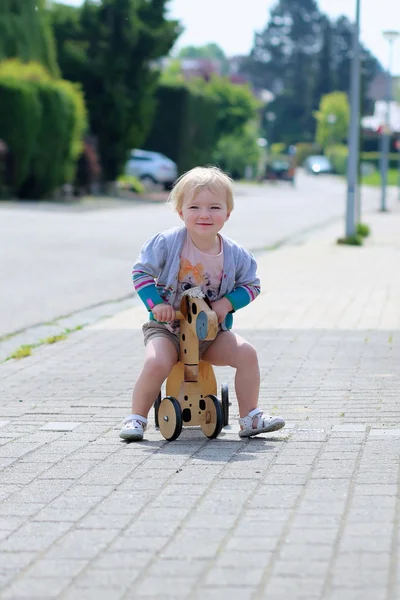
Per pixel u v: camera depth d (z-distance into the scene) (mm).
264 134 168000
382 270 18625
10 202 37250
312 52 177125
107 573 4004
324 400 7695
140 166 55844
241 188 70188
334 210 44281
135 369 9320
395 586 3789
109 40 47219
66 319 12672
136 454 5949
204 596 3742
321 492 5004
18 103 37156
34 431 6703
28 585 3918
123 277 17219
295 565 4012
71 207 37094
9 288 15500
